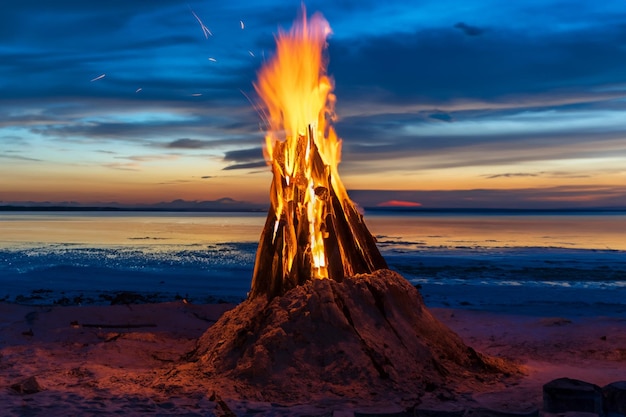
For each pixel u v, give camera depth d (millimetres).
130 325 11148
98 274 23438
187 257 32250
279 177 8383
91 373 7305
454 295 18203
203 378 6820
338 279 7812
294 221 8148
